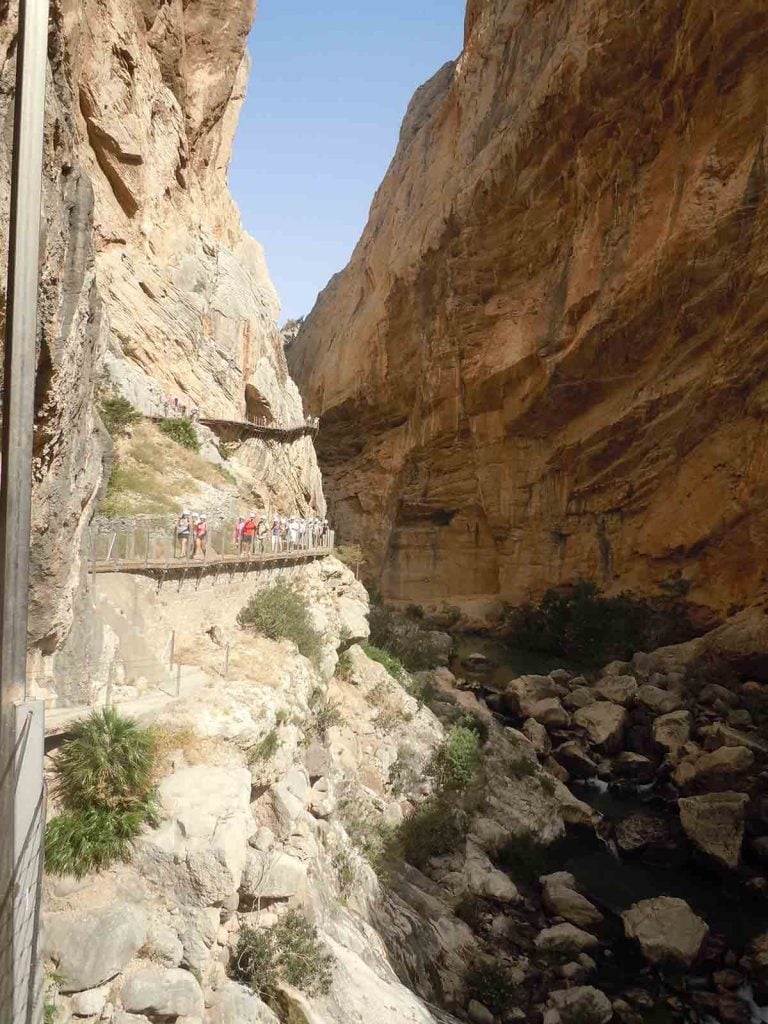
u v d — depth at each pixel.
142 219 27.30
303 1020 7.96
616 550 39.09
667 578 36.50
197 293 29.98
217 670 12.13
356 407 55.19
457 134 51.47
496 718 28.95
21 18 4.40
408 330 49.94
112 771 8.38
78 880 7.79
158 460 21.12
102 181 25.50
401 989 10.53
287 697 12.37
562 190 40.22
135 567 12.02
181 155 30.94
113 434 20.50
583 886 18.06
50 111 7.13
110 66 25.00
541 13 44.12
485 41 49.47
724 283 32.72
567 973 14.77
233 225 39.84
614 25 35.03
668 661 32.25
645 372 37.53
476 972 13.84
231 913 8.31
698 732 25.95
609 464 39.25
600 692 30.20
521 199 41.91
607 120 36.59
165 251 28.84
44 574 8.52
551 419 41.56
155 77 28.45
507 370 42.38
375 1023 8.86
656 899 17.03
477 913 15.91
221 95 34.47
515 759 23.14
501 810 20.16
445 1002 12.60
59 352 7.89
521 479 43.47
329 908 10.66
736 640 30.80
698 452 35.22
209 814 8.48
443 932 14.48
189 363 28.50
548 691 30.45
